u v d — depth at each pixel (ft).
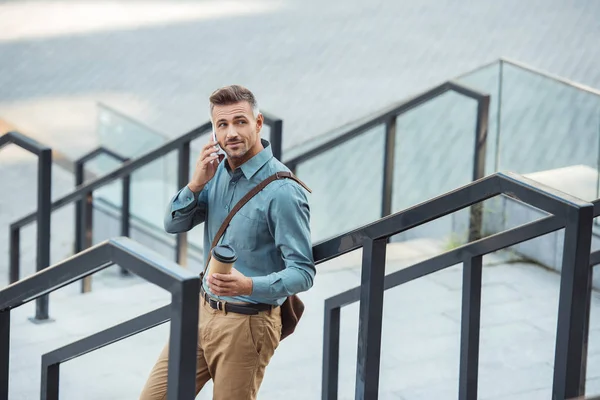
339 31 61.11
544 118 24.04
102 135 37.70
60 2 70.69
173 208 11.93
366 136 26.91
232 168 11.71
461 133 25.49
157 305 22.76
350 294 14.25
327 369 15.07
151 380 12.05
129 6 69.56
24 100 51.65
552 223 9.80
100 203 38.60
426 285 22.41
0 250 36.58
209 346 11.89
